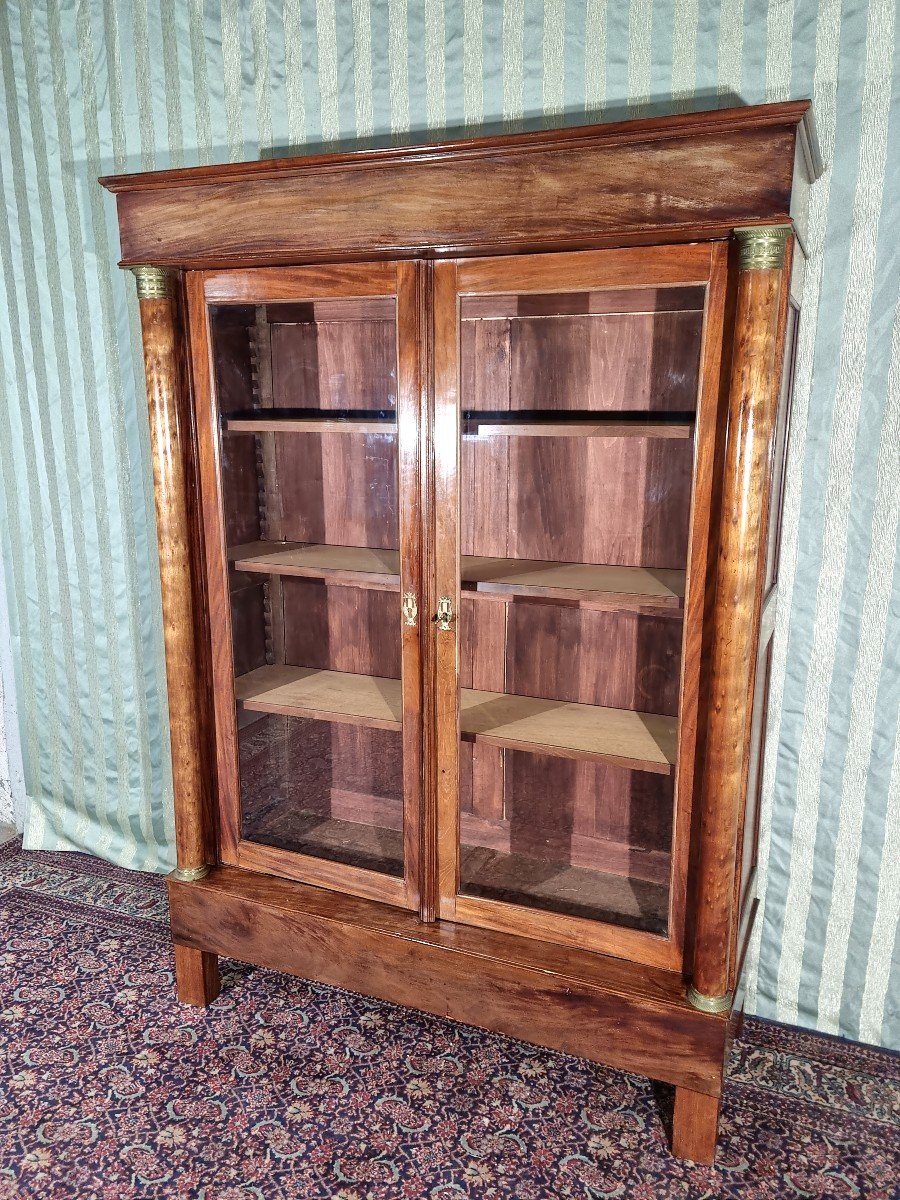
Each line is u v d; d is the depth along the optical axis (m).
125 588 2.19
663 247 1.23
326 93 1.78
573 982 1.42
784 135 1.10
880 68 1.42
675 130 1.13
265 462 1.59
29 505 2.24
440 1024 1.71
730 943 1.34
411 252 1.33
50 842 2.41
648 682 1.51
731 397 1.19
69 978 1.84
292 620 1.68
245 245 1.40
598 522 1.50
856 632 1.61
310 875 1.68
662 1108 1.51
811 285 1.52
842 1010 1.74
